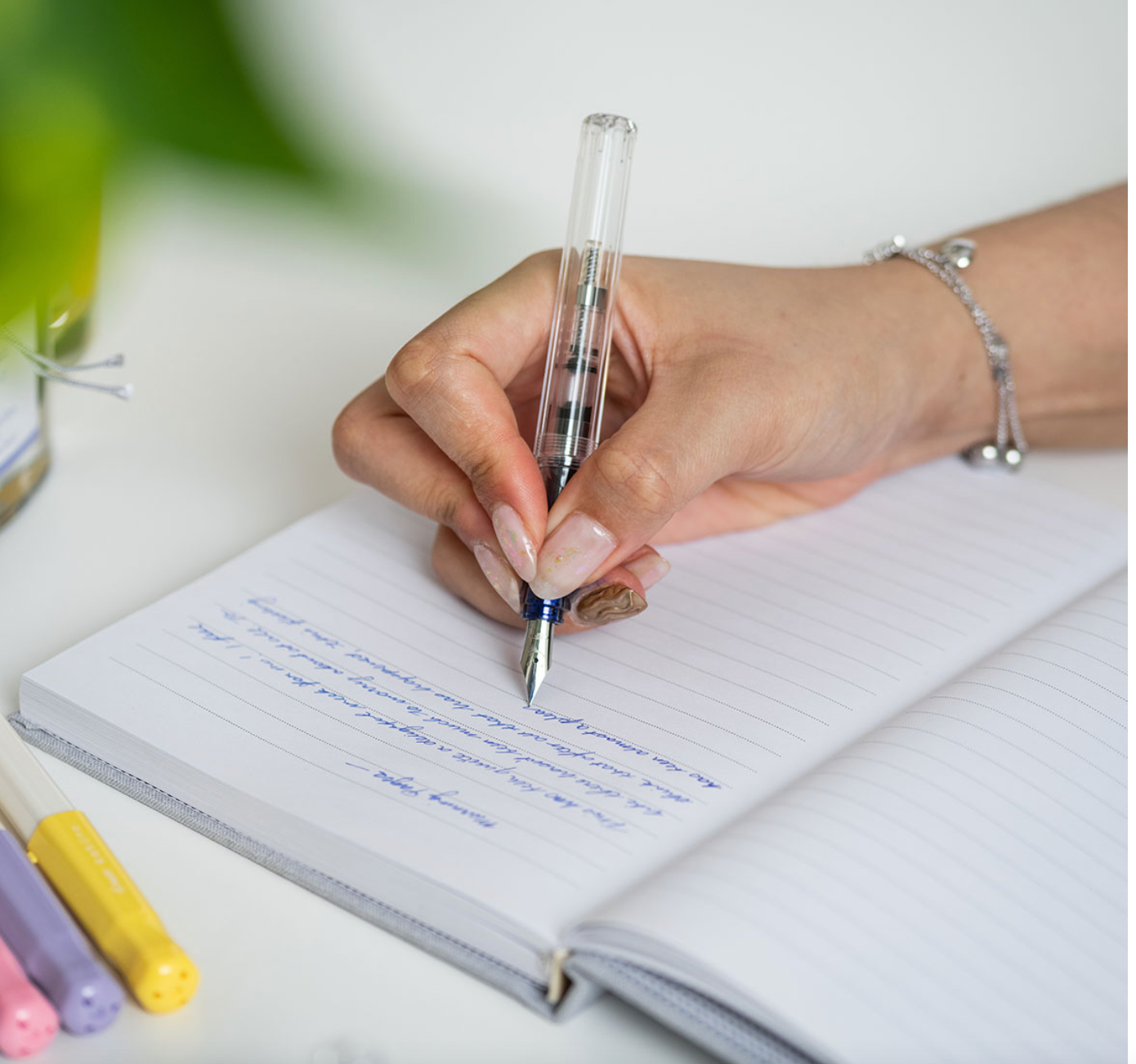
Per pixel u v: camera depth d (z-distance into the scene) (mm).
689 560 730
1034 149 1194
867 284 808
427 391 595
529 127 1156
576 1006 412
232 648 595
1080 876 460
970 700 554
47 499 740
